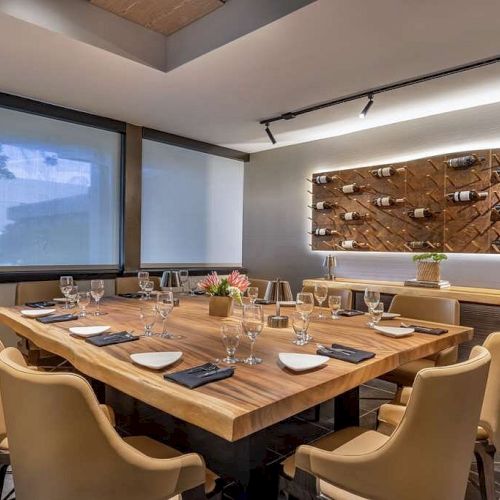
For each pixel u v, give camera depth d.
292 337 1.93
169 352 1.57
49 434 1.04
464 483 1.26
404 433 1.12
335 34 2.48
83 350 1.65
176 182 4.99
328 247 4.81
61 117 3.89
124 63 2.90
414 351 1.76
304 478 1.33
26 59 2.85
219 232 5.51
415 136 4.14
